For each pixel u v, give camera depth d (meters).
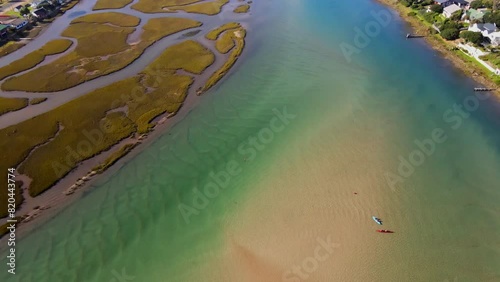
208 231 41.78
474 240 39.91
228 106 63.75
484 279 36.34
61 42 88.25
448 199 44.56
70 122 59.94
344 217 42.72
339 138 54.47
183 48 84.19
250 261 38.50
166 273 37.75
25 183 48.84
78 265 38.72
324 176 48.16
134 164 51.88
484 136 54.16
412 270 37.28
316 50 81.31
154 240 41.00
